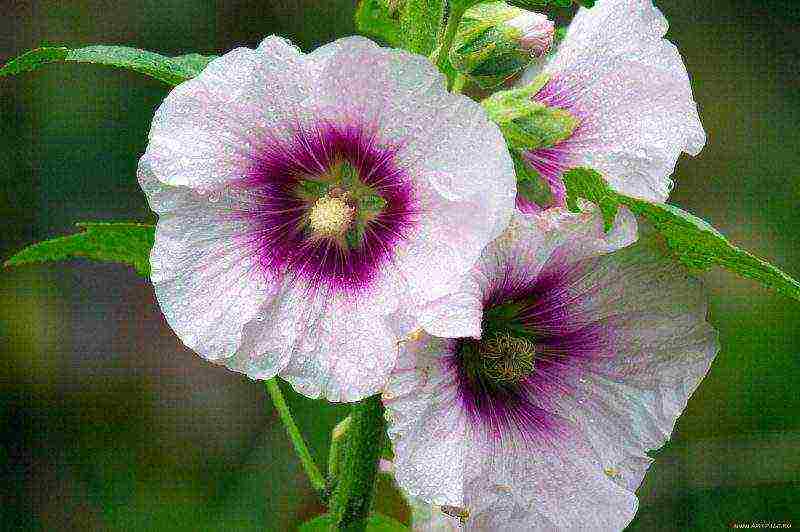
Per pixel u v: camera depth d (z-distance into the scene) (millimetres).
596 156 469
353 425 476
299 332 430
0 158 872
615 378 463
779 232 862
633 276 452
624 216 434
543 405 463
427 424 428
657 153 464
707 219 873
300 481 737
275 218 439
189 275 428
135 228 486
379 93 414
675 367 459
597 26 471
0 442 846
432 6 461
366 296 428
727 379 750
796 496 724
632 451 461
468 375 455
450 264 414
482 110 406
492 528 441
